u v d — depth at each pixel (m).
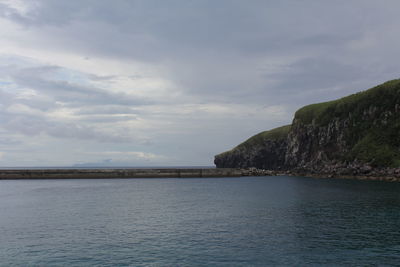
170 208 53.53
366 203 55.69
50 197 70.94
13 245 30.81
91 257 27.02
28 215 47.25
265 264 24.81
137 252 28.20
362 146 136.12
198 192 82.00
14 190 87.75
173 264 25.05
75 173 136.75
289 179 135.25
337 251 27.84
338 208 50.66
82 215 47.06
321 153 156.38
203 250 28.56
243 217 44.06
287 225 38.38
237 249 28.70
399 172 112.75
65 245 30.69
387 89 141.12
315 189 84.44
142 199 66.75
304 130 176.50
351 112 151.62
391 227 36.56
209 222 40.91
